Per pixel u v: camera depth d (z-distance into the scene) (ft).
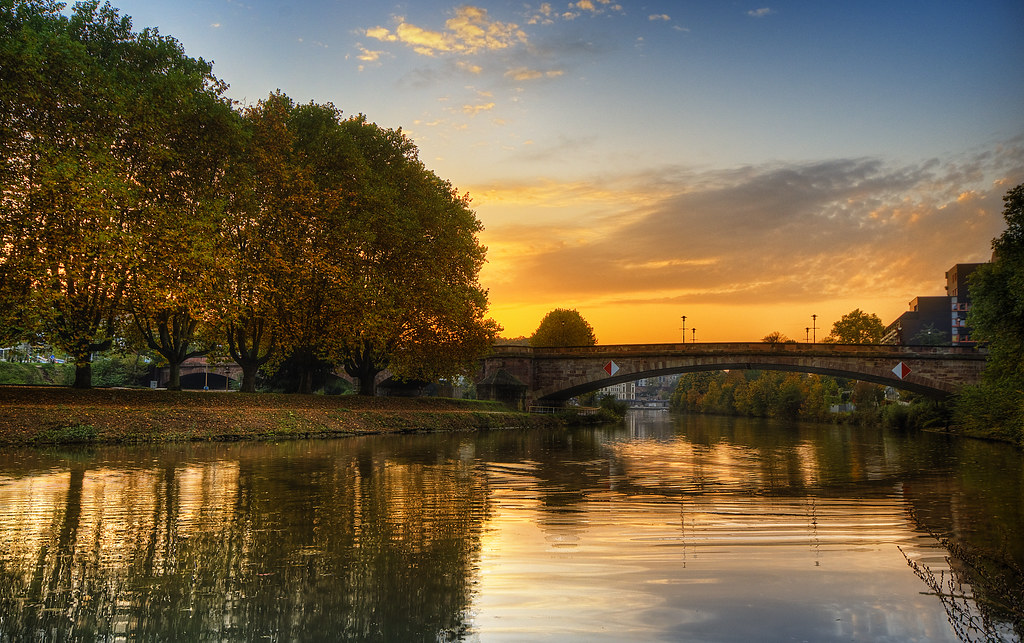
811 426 252.62
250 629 22.49
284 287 128.26
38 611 24.08
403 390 228.02
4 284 91.56
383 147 149.18
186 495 48.55
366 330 136.46
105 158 96.68
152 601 25.26
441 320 157.07
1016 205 118.11
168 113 106.73
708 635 22.09
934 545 34.73
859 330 345.92
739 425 246.27
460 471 67.56
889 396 383.04
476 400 207.10
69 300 96.73
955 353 205.57
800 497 51.88
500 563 30.63
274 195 129.08
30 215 93.61
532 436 141.59
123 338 122.62
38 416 89.61
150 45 113.19
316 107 138.92
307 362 152.56
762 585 27.50
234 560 30.78
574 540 35.37
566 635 22.08
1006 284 120.78
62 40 96.27
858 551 33.24
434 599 25.58
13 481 54.19
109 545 33.19
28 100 94.22
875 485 60.39
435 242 155.33
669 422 274.57
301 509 43.65
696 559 31.45
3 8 96.27
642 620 23.43
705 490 55.62
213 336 134.72
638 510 44.70
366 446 99.30
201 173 115.55
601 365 230.89
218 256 113.91
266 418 116.06
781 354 216.74
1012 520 42.34
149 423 98.63
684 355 223.71
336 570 29.40
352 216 139.33
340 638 21.79
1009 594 24.94
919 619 23.66
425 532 37.09
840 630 22.62
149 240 102.99
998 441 142.10
